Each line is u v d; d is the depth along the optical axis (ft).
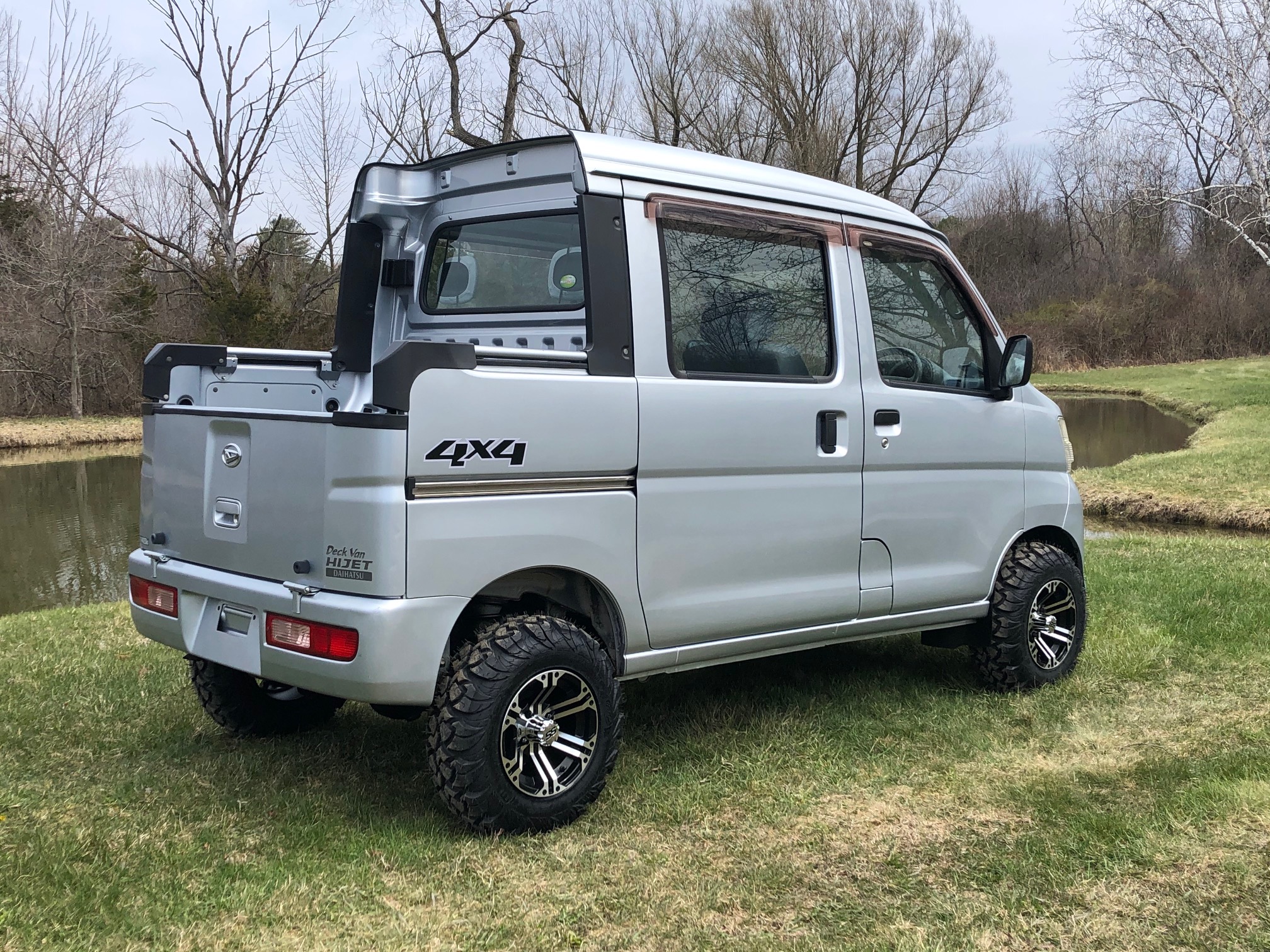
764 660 18.78
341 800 12.58
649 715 15.74
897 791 13.03
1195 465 54.95
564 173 12.91
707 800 12.70
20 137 99.14
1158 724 15.30
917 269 15.79
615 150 12.51
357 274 14.97
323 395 12.98
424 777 13.34
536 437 11.25
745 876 10.84
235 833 11.64
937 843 11.58
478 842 11.34
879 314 15.03
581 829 11.87
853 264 14.69
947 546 15.80
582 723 12.03
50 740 14.61
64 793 12.67
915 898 10.39
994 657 16.60
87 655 19.10
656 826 12.03
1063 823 11.93
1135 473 54.29
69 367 105.19
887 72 125.08
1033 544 17.12
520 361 11.37
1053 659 17.26
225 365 14.07
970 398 16.11
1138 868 10.84
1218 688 16.90
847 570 14.51
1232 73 39.58
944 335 16.12
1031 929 9.76
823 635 14.49
